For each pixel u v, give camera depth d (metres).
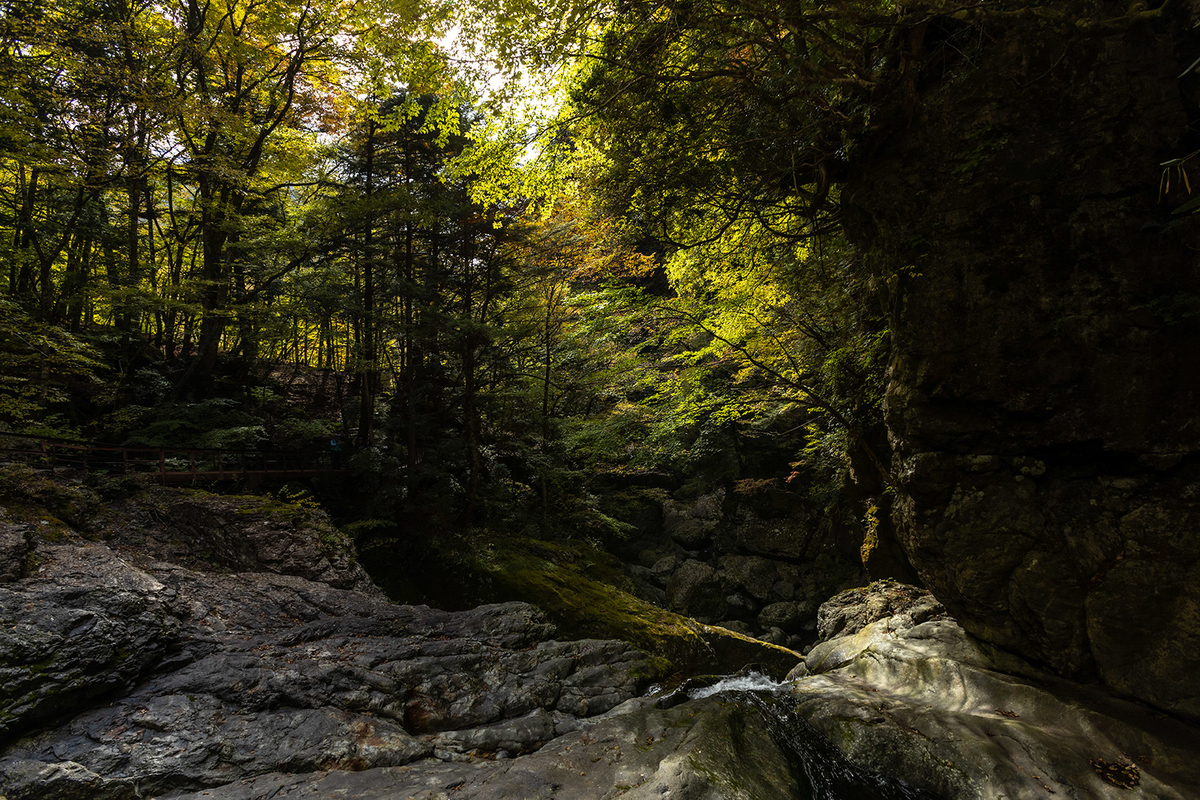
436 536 15.20
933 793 5.65
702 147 7.82
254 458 15.83
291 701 7.26
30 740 5.89
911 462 7.34
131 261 16.80
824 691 7.77
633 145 8.21
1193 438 5.68
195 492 12.17
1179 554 5.78
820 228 8.99
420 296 16.72
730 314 11.80
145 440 14.09
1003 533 6.78
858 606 11.25
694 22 6.41
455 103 9.30
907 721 6.49
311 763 6.35
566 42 7.14
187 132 14.70
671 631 13.88
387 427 17.58
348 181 17.89
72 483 10.73
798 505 19.86
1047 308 6.29
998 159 6.40
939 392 6.91
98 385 14.94
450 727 7.94
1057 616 6.56
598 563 18.14
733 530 20.59
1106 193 5.96
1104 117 5.90
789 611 17.97
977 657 7.61
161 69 14.10
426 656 8.97
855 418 10.68
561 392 19.38
